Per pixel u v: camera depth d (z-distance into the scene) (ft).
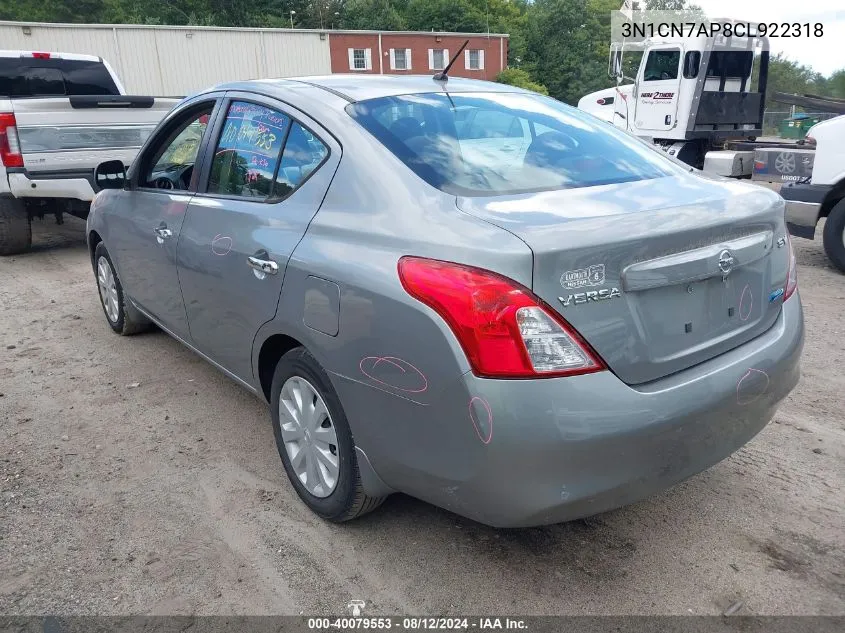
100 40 95.20
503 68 155.53
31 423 12.51
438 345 6.89
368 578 8.35
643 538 9.03
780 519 9.38
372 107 9.39
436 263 7.05
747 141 36.40
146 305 14.33
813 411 12.57
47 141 23.86
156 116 26.07
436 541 9.02
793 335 8.79
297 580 8.33
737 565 8.48
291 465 9.73
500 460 6.71
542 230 6.86
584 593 8.05
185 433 12.09
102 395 13.67
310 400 9.16
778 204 8.80
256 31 105.70
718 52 38.17
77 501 10.02
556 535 9.12
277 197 9.69
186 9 192.85
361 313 7.66
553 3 180.96
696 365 7.71
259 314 9.53
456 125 9.41
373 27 198.49
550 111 10.70
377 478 8.21
